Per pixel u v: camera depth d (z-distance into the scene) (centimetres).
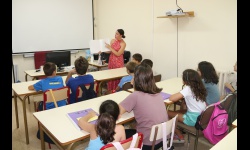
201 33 379
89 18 589
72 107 224
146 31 474
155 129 170
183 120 237
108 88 419
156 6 443
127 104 187
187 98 233
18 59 500
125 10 514
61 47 551
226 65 354
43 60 500
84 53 595
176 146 273
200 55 386
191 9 386
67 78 322
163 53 448
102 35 596
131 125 248
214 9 356
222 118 208
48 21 521
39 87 279
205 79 262
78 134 169
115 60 441
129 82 298
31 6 493
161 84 320
